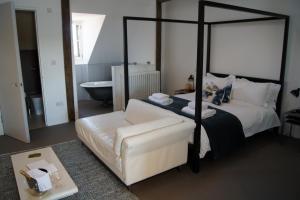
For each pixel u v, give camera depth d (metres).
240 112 3.37
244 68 4.27
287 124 3.88
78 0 4.57
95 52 6.13
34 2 4.06
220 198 2.43
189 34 5.11
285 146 3.57
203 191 2.54
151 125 2.49
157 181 2.72
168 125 2.57
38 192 1.90
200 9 2.42
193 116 3.09
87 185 2.63
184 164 3.03
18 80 3.58
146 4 5.59
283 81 3.77
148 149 2.42
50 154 2.57
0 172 2.90
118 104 5.30
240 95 3.87
